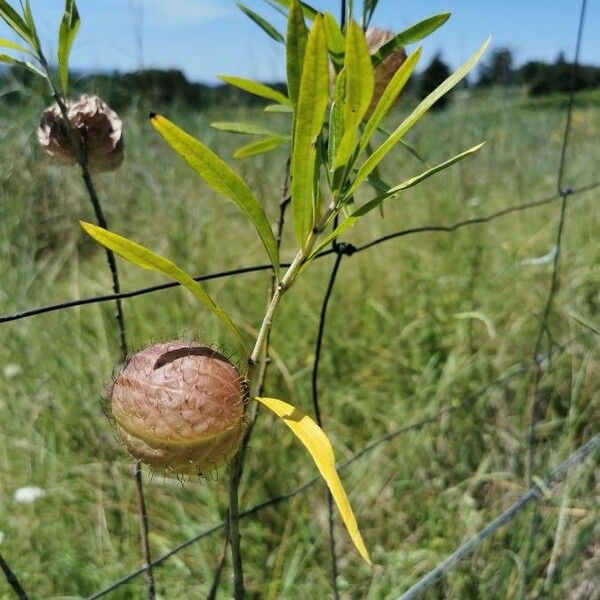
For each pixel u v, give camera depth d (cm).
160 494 89
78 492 90
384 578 80
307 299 122
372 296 125
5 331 108
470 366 107
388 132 44
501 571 77
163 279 119
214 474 87
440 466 97
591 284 119
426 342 115
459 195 152
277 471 93
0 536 74
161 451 28
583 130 202
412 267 127
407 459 95
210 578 78
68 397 99
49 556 81
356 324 122
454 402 101
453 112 202
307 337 114
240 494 89
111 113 44
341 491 25
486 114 196
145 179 150
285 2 38
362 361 115
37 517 86
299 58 26
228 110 188
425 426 98
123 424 28
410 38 37
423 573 81
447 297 122
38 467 92
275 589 81
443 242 137
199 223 132
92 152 44
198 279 44
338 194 29
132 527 86
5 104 151
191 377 27
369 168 29
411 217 144
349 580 84
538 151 188
